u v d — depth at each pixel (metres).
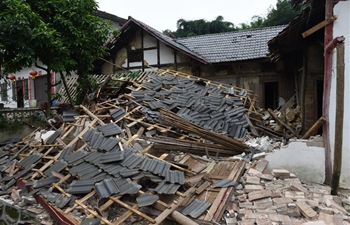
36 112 9.91
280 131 7.88
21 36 6.68
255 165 5.15
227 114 7.90
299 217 3.73
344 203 4.20
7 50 7.06
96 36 8.53
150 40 12.84
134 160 4.74
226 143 6.16
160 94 8.31
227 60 10.98
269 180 4.64
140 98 7.90
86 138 5.74
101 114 7.34
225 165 5.03
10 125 8.65
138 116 7.14
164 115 7.11
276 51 7.70
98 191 4.16
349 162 4.64
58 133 6.52
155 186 4.43
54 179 4.96
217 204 3.91
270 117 8.69
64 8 8.04
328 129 4.78
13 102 15.98
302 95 7.66
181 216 3.70
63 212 4.04
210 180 4.57
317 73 7.45
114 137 5.54
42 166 5.70
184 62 12.21
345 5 4.62
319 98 8.37
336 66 4.47
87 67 8.97
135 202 4.12
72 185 4.48
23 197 4.92
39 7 7.71
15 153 6.72
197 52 12.31
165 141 5.97
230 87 9.78
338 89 4.32
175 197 4.08
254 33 13.27
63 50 7.55
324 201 4.08
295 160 5.00
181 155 5.68
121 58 13.52
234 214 3.84
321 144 4.83
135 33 13.09
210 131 6.54
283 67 10.99
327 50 4.73
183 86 9.11
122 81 8.88
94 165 4.90
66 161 5.28
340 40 4.22
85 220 3.76
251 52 11.29
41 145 6.33
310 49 7.49
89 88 9.92
